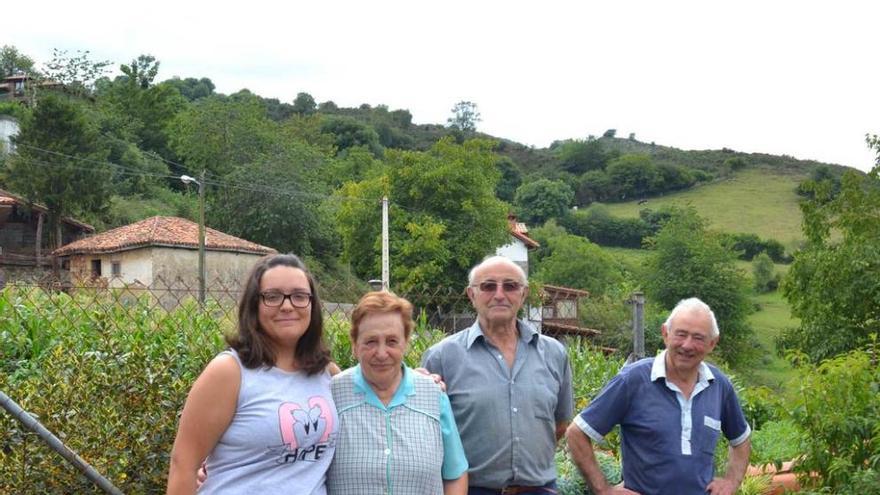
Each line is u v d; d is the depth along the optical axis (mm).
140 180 58188
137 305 5742
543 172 118938
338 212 41156
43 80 71375
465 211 39219
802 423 5820
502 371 4148
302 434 3107
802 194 113938
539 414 4141
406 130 126875
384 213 34188
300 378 3225
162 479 4211
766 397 6367
